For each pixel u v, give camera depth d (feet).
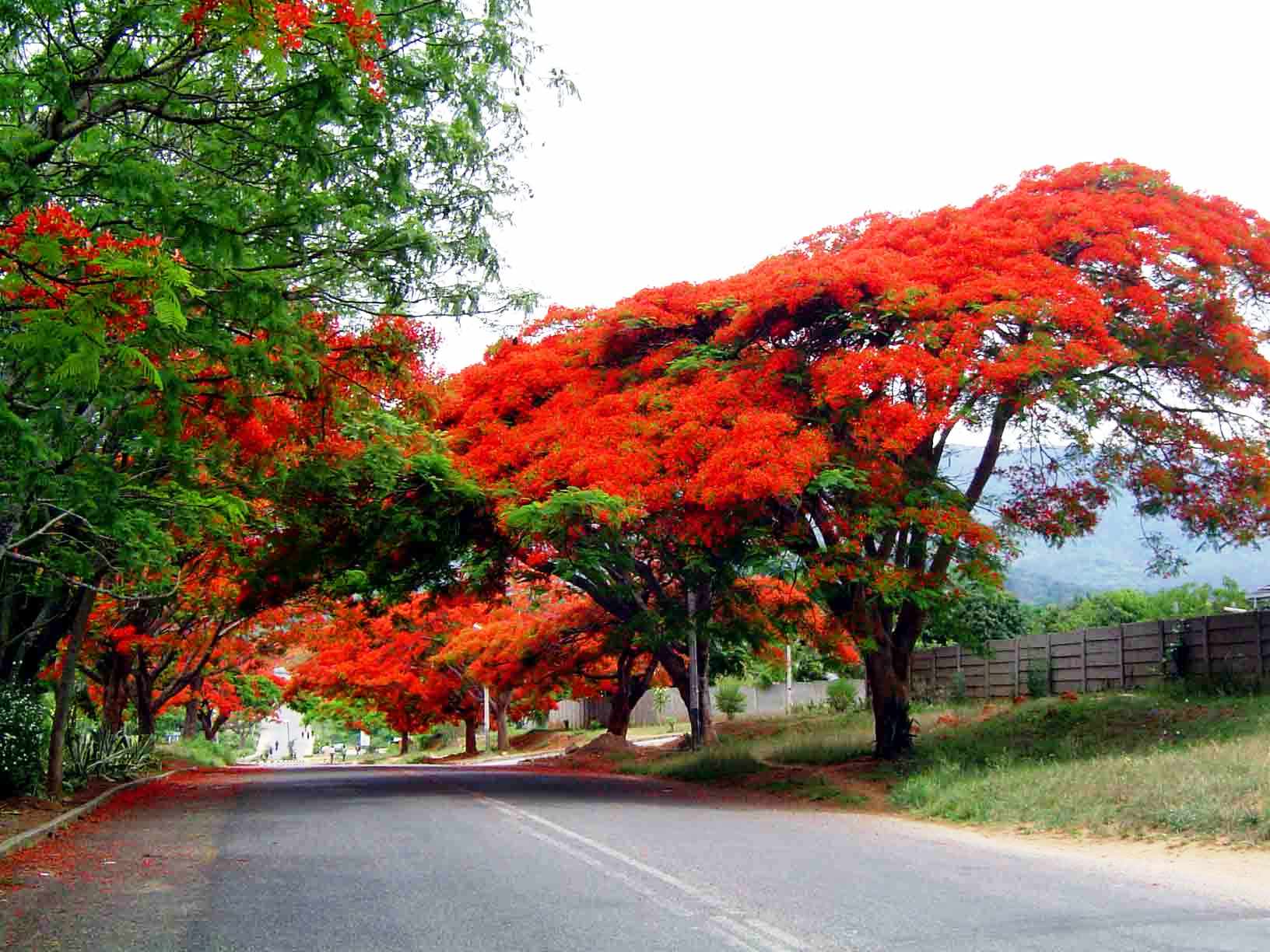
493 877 28.68
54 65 26.61
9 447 29.76
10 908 25.62
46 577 49.62
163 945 21.56
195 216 28.17
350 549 67.31
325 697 150.51
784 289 57.72
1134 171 65.62
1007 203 64.64
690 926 22.24
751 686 153.69
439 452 61.41
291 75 30.37
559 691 160.04
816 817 46.26
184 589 73.61
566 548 62.03
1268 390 61.57
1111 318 57.52
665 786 66.80
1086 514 67.56
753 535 58.80
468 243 39.78
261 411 39.47
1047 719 71.51
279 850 34.96
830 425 57.77
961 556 60.80
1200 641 77.25
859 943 20.59
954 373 53.62
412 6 33.60
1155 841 35.58
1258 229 65.05
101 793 57.47
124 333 23.89
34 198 26.76
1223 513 66.08
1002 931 21.50
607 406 62.23
